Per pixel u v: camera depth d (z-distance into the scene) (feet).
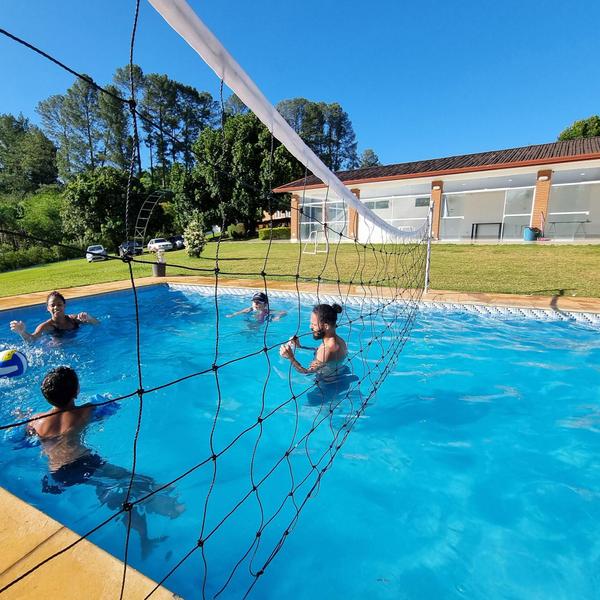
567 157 44.80
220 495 8.00
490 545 6.76
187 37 4.13
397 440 9.89
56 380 8.63
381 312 21.01
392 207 63.36
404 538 6.92
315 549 6.69
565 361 14.46
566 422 10.59
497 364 14.34
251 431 10.45
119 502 7.73
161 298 27.20
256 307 20.43
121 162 136.05
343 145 206.39
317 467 8.89
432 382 12.97
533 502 7.73
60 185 167.84
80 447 9.18
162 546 6.69
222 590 5.90
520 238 55.16
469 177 53.88
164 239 86.69
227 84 4.97
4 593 4.53
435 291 23.70
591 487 8.14
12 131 182.29
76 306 24.98
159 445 9.90
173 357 16.33
